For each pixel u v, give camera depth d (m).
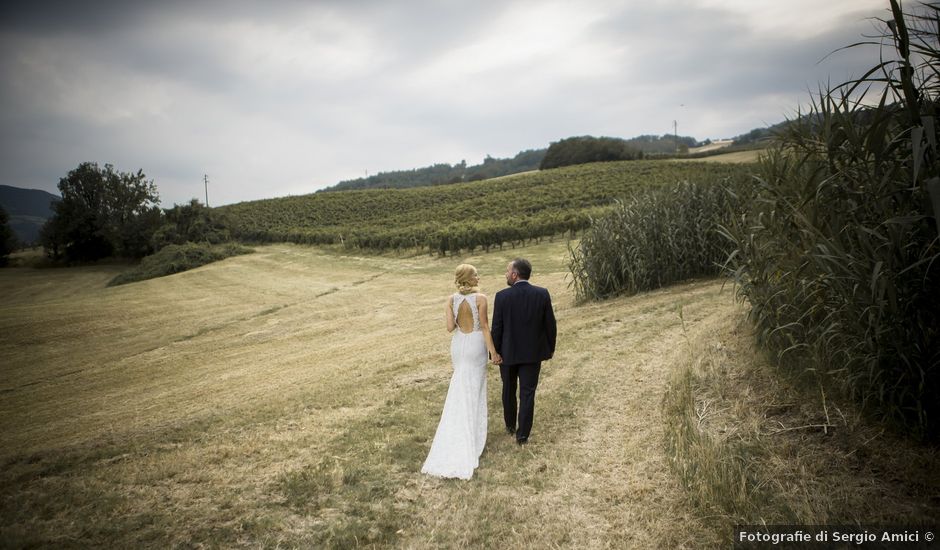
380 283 23.88
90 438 5.86
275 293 23.75
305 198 71.88
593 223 13.14
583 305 11.92
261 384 8.54
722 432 4.16
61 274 48.62
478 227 29.75
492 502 3.59
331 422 5.53
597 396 5.67
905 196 3.32
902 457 3.27
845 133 3.67
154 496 3.86
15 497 3.88
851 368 3.82
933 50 2.96
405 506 3.61
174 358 12.88
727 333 6.49
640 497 3.52
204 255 40.75
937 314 3.30
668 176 48.56
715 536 2.96
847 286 3.66
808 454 3.57
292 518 3.47
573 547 3.03
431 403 5.96
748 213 6.80
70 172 55.53
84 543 3.15
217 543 3.17
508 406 4.79
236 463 4.48
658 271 11.91
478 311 4.41
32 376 12.14
